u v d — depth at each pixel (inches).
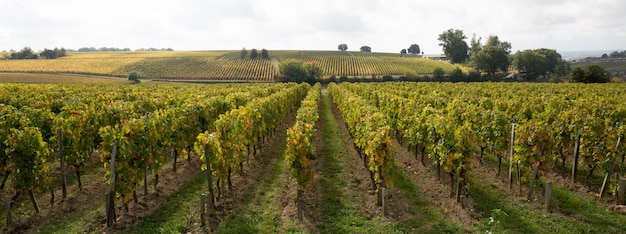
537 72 3614.7
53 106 772.6
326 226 370.6
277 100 865.5
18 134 357.1
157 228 365.4
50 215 386.3
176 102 840.3
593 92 1098.7
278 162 606.9
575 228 350.3
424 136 542.3
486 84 1907.0
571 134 478.0
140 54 5280.5
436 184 485.7
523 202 417.1
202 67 4069.9
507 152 598.9
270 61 4498.0
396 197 443.8
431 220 380.2
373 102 944.3
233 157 475.8
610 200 412.8
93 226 365.1
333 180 513.7
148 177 513.3
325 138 815.7
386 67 4175.7
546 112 585.0
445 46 4643.2
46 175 383.9
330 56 5039.4
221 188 476.1
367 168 566.6
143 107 770.2
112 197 360.5
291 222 379.6
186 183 495.8
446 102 859.4
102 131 375.2
